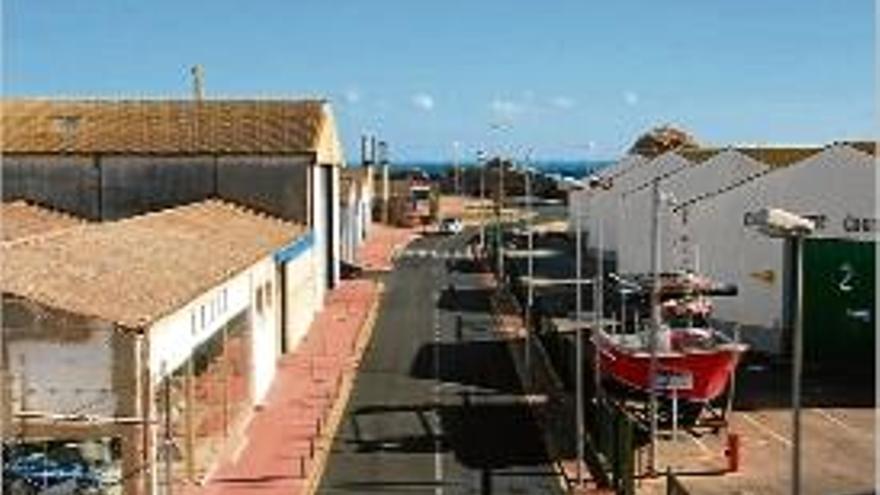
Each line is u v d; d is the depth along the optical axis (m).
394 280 69.75
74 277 26.25
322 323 53.41
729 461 29.38
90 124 52.97
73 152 51.28
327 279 63.69
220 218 44.62
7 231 42.19
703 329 37.41
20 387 24.12
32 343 24.11
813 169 41.53
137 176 51.59
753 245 42.97
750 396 37.09
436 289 65.31
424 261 80.75
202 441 30.59
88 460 24.31
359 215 88.75
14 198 51.47
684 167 53.00
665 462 30.14
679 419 33.22
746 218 43.16
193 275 30.41
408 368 43.09
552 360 42.44
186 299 27.48
